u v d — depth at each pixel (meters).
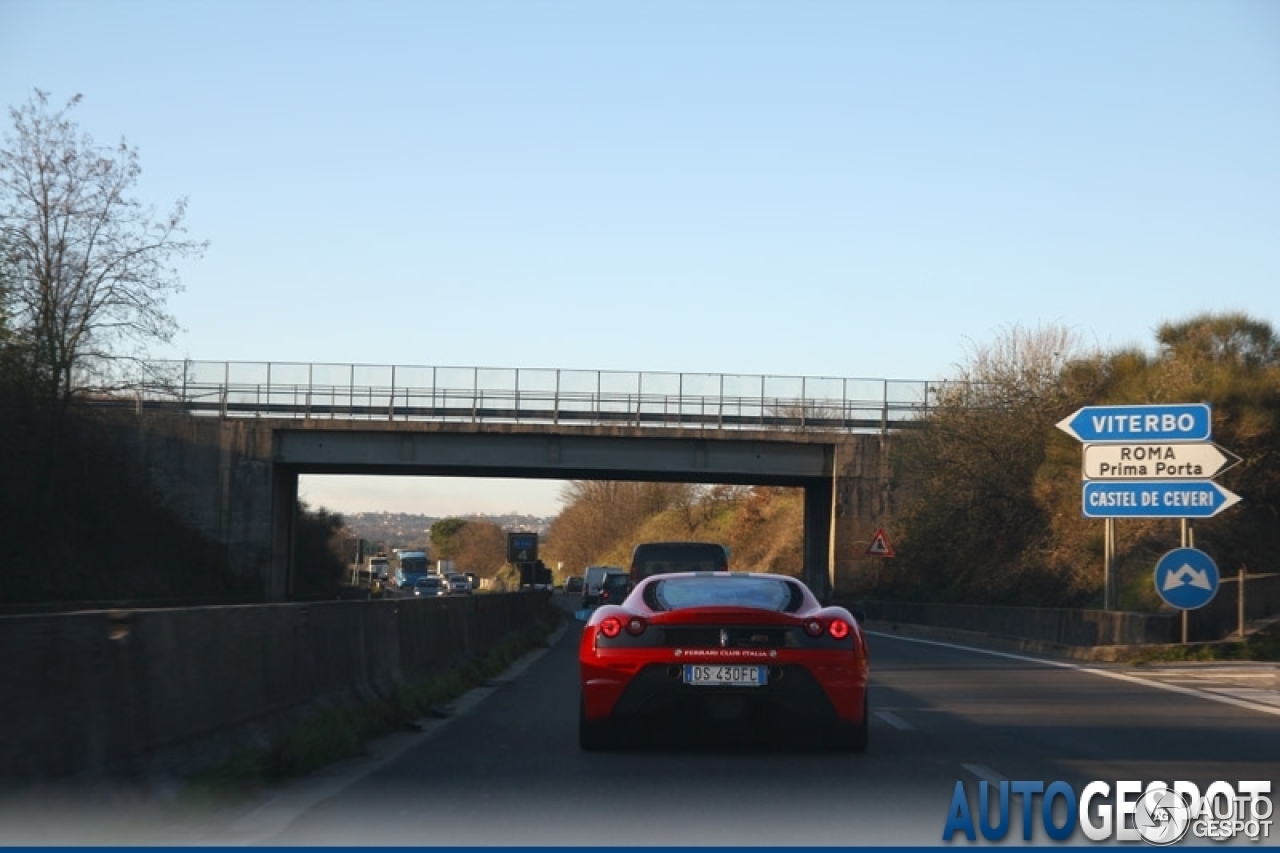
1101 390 40.91
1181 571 22.81
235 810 8.27
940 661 23.31
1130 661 23.28
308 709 11.13
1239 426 32.31
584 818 8.05
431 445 49.28
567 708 14.92
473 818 8.05
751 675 10.35
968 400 43.44
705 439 49.22
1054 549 37.44
